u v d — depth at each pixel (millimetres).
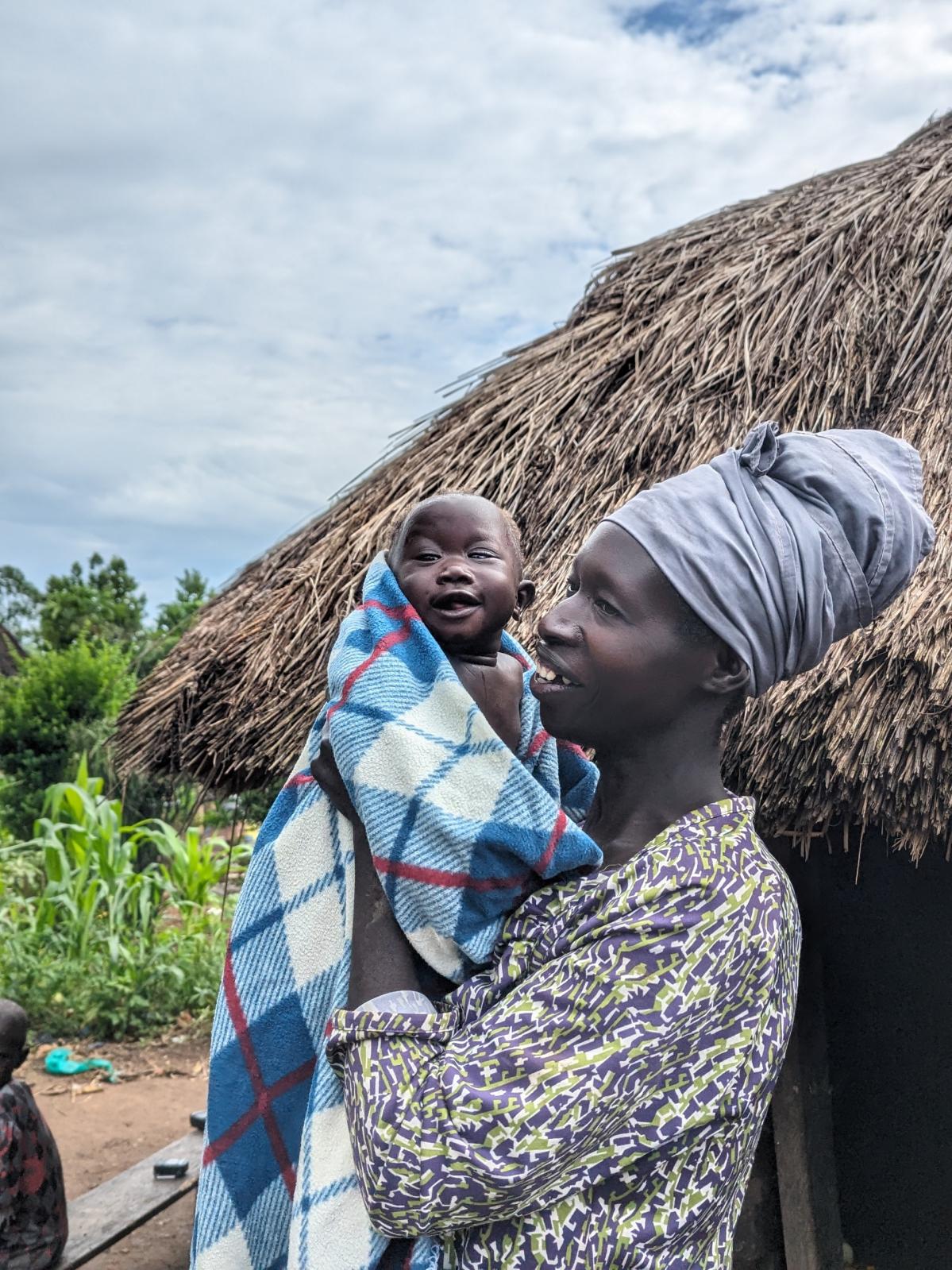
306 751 1341
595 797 1345
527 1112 1007
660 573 1169
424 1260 1084
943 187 3377
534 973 1113
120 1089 6051
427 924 1124
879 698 2160
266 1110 1205
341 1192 1105
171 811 9891
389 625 1260
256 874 1258
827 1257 2873
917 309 3018
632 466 3041
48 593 25750
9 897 8469
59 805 8102
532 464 3229
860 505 1210
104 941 7523
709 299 3488
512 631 2627
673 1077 1073
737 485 1203
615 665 1179
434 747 1148
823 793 2227
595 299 4059
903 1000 3035
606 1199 1074
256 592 3699
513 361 3975
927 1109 2994
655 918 1067
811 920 3031
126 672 11562
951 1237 2943
